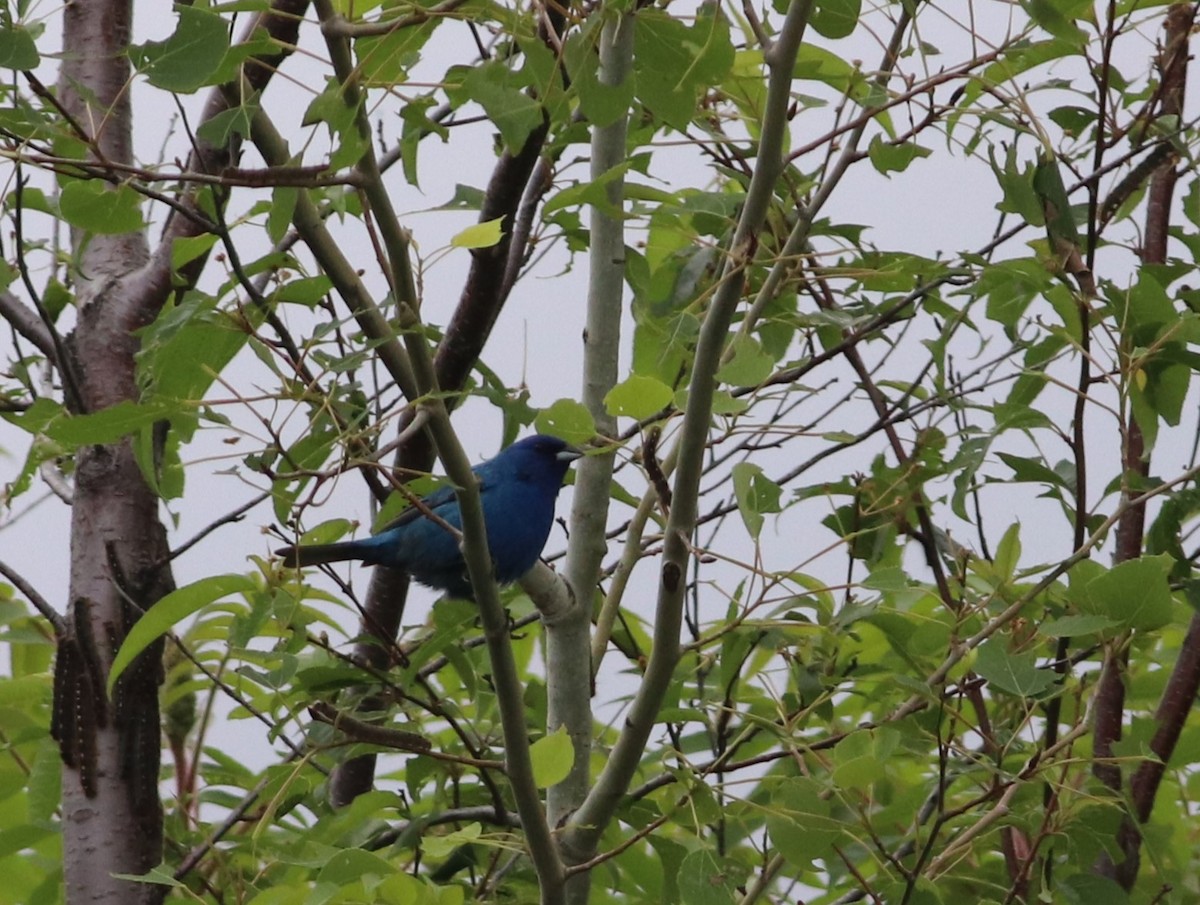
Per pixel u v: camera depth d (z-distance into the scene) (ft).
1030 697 26.02
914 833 29.12
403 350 24.93
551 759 26.16
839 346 35.12
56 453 34.40
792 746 27.71
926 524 34.73
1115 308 28.17
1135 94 33.14
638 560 34.91
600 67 22.36
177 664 37.60
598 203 26.91
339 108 21.98
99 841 32.45
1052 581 27.84
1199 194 31.73
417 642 36.58
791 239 31.71
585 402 34.76
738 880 26.53
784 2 27.12
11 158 21.04
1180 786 35.70
